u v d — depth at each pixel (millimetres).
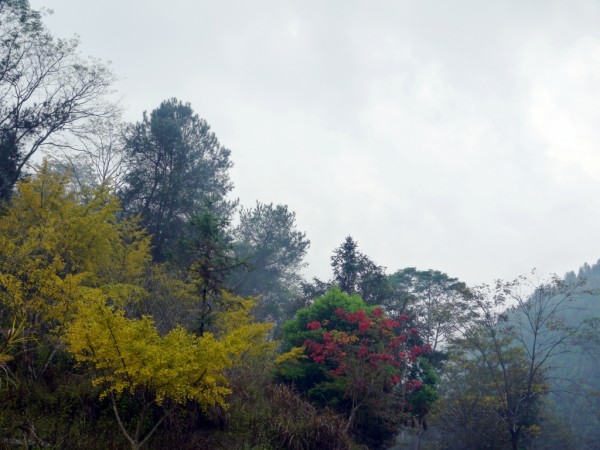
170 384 10273
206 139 36625
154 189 29875
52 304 12320
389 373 19766
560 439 35906
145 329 10250
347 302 24266
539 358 32188
